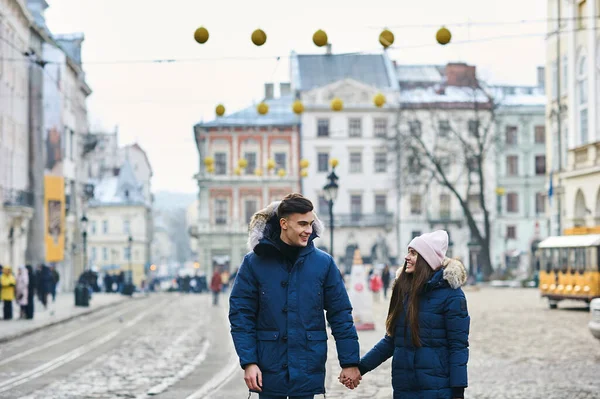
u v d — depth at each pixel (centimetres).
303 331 616
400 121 7569
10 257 5081
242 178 8781
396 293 657
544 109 8825
